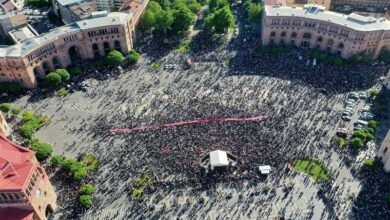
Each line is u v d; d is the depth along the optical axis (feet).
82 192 486.38
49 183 476.54
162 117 613.93
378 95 647.56
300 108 630.33
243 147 551.18
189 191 501.15
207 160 536.83
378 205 477.77
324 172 523.29
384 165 524.52
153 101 653.71
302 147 556.51
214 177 515.50
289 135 574.97
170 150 549.54
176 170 523.29
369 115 613.93
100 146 565.94
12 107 634.43
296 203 485.56
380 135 583.58
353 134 572.92
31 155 451.12
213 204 485.97
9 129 602.44
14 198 421.59
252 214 473.26
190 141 562.66
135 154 547.90
